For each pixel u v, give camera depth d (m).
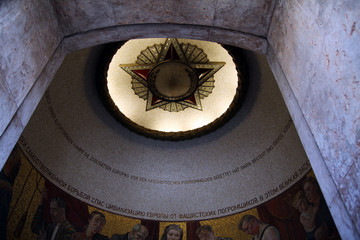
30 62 3.01
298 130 3.01
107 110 8.88
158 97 10.00
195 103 10.05
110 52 7.87
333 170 2.39
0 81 2.50
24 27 2.89
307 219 7.82
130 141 9.49
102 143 9.07
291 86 3.10
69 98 8.11
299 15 2.84
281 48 3.33
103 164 9.07
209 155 9.53
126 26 3.99
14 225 6.87
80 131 8.58
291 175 8.32
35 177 7.45
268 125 8.66
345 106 2.14
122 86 9.75
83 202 8.57
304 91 2.80
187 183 9.51
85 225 8.41
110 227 8.83
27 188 7.22
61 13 3.64
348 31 2.05
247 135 9.05
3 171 6.48
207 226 9.07
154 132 9.49
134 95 9.93
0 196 6.46
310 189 7.89
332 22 2.26
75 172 8.53
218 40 4.09
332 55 2.28
